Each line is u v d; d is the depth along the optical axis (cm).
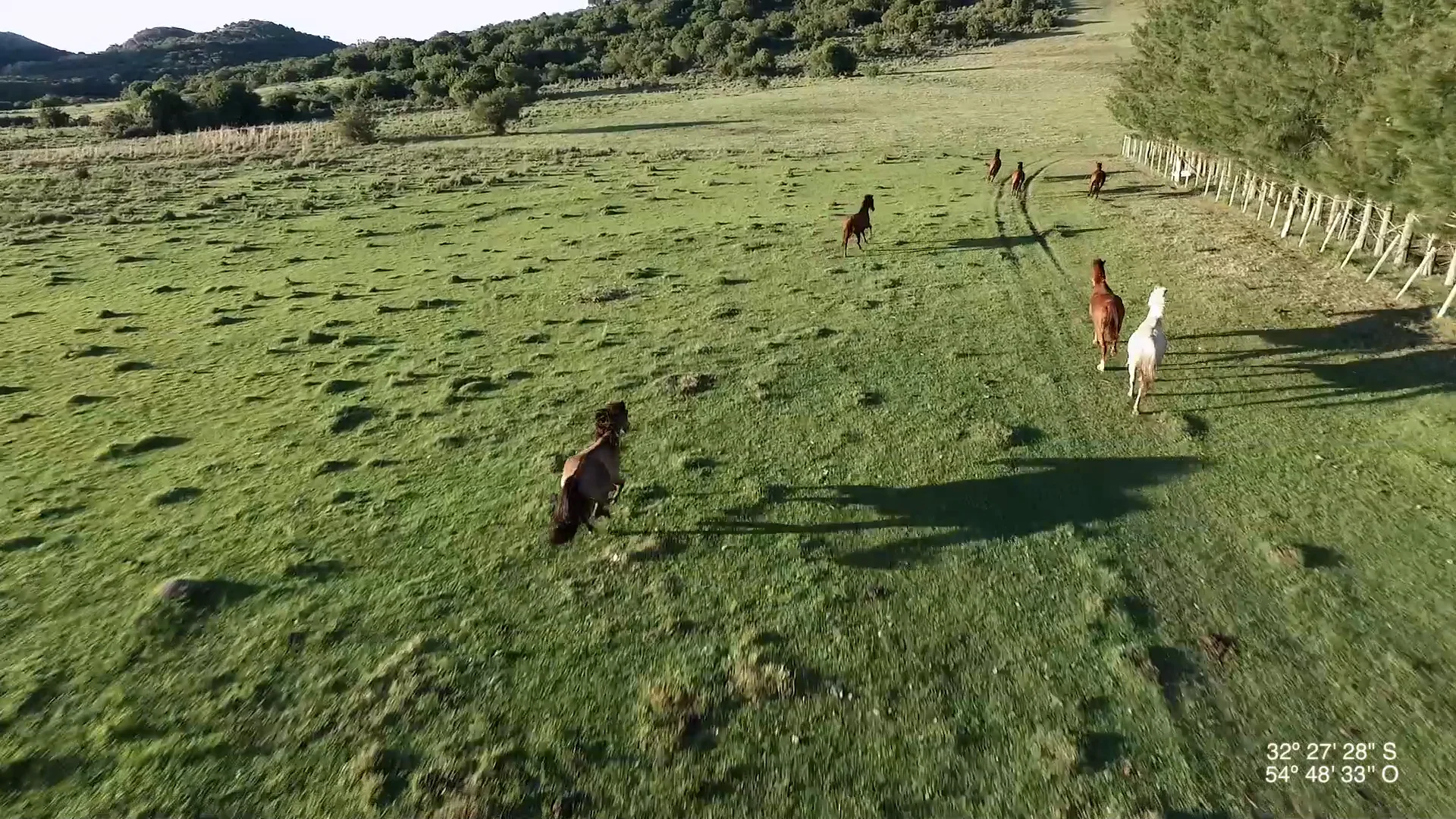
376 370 1595
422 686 726
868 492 1042
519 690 721
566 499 841
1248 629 760
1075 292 1853
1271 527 916
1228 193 2880
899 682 712
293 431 1321
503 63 10269
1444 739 627
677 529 978
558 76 10981
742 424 1268
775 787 611
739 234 2625
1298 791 591
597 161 4500
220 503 1088
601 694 713
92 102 12700
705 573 884
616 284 2139
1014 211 2759
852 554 909
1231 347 1471
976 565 877
